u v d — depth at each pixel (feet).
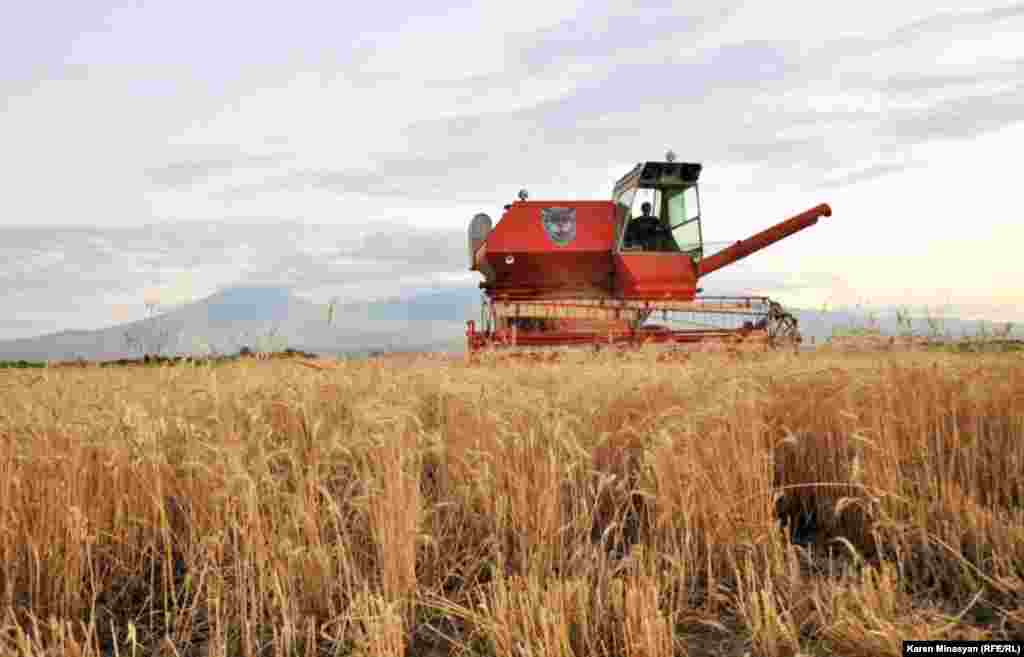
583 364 29.01
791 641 10.95
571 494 16.49
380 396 18.84
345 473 17.24
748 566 12.82
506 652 10.66
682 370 21.33
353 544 14.37
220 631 12.24
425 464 18.90
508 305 41.52
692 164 50.19
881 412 17.06
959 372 19.27
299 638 12.18
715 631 12.05
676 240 50.75
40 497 14.15
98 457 15.17
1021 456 17.21
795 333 38.34
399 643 10.87
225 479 13.37
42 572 13.94
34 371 24.08
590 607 11.96
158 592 14.34
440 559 14.61
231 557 14.06
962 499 15.39
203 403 18.39
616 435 18.06
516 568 14.14
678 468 14.79
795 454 18.67
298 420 18.03
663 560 14.25
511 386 20.31
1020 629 11.23
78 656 10.79
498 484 15.40
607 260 49.44
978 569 13.28
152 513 15.40
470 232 56.39
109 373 23.07
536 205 49.78
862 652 10.70
